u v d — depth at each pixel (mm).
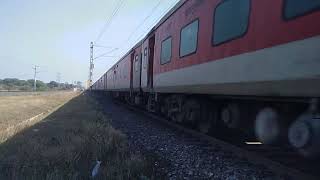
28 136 14633
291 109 9062
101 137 13438
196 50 13250
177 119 17750
